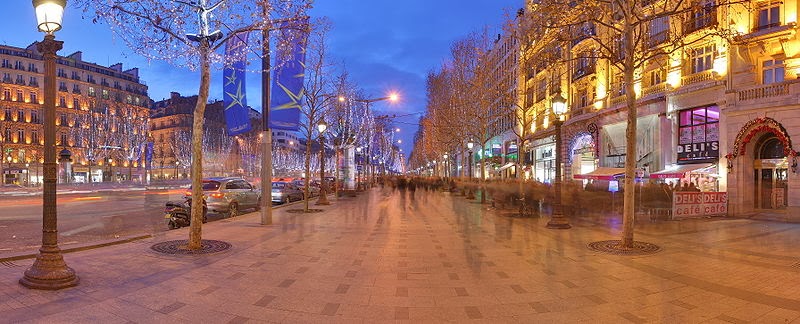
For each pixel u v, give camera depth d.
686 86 22.64
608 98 30.09
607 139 30.44
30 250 9.07
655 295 6.42
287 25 11.70
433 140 55.62
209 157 90.69
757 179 19.20
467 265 8.37
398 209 21.52
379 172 89.31
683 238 11.97
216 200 17.62
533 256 9.29
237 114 13.15
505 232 13.09
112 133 76.00
